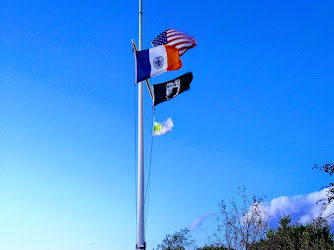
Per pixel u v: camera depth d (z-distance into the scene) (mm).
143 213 9453
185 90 10453
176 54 10438
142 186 9648
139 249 9164
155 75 10289
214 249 12281
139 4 11266
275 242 11992
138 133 10156
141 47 10969
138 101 10453
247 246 11352
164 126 11164
